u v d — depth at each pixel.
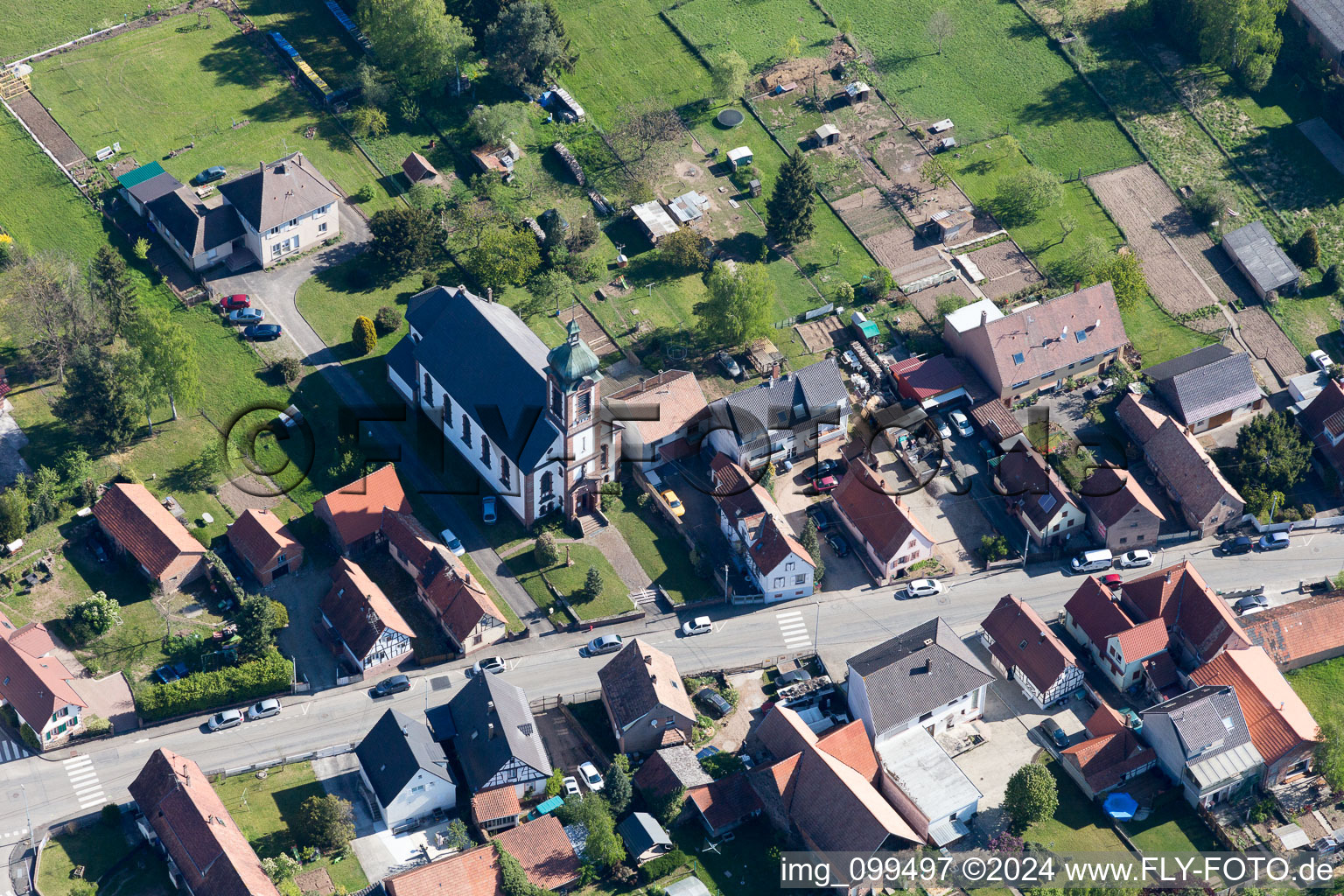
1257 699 181.25
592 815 167.50
